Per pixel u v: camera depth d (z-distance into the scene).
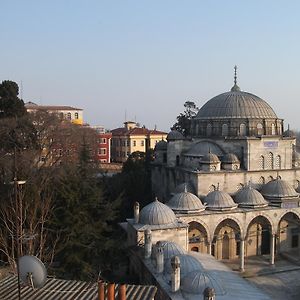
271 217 45.41
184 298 26.61
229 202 44.25
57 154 56.66
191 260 31.20
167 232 38.78
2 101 56.09
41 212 31.39
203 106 60.03
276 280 40.97
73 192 32.59
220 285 27.70
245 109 55.00
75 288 20.70
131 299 19.50
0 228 32.50
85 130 71.62
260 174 49.62
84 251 32.06
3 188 38.88
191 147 54.34
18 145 51.03
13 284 21.19
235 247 46.78
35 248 32.00
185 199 43.19
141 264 35.09
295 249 48.97
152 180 60.75
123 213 55.62
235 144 51.09
